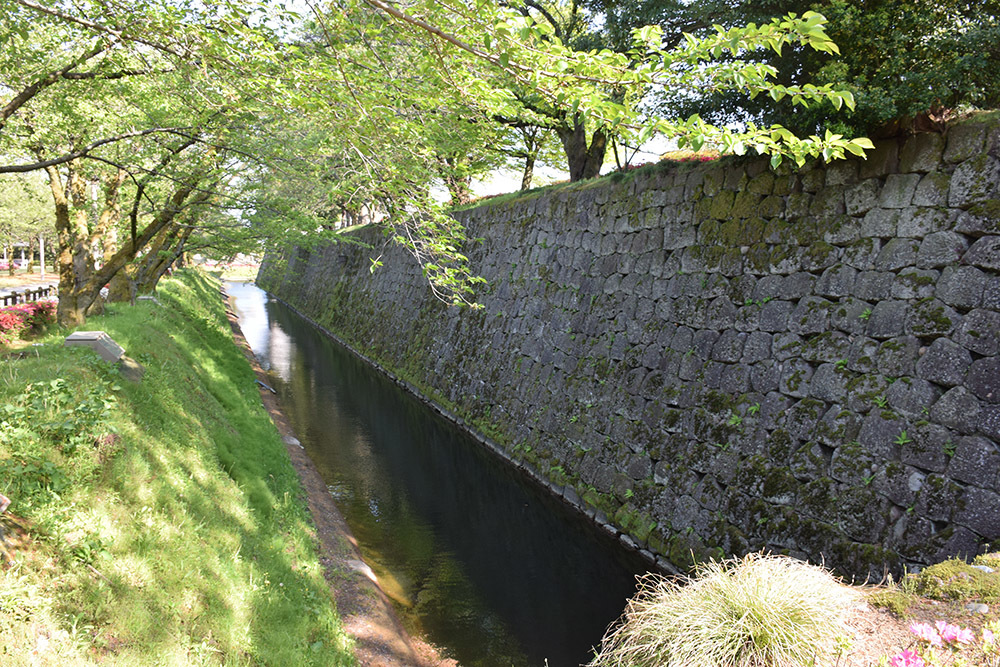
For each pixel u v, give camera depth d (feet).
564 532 32.01
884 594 11.48
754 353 25.75
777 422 23.85
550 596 25.66
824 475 21.47
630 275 35.09
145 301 50.62
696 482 26.45
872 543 19.38
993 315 18.13
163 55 20.20
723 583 11.88
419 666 20.29
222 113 22.16
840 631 10.48
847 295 22.54
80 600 11.84
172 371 30.22
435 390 57.47
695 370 28.48
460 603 25.02
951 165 20.07
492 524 32.76
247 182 39.32
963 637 8.61
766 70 10.54
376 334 79.92
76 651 10.50
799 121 23.75
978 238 19.02
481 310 54.24
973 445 17.70
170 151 29.68
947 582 11.12
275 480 29.53
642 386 31.50
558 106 12.69
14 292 53.26
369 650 19.56
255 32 16.72
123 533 14.48
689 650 10.85
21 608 10.57
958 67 20.08
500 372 47.39
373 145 18.80
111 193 40.09
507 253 52.21
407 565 28.25
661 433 29.25
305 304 131.64
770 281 25.80
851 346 21.97
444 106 18.72
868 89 21.35
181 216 38.68
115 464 16.42
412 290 73.00
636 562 27.43
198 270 152.97
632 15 29.89
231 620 15.02
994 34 20.10
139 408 21.83
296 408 55.72
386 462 42.27
